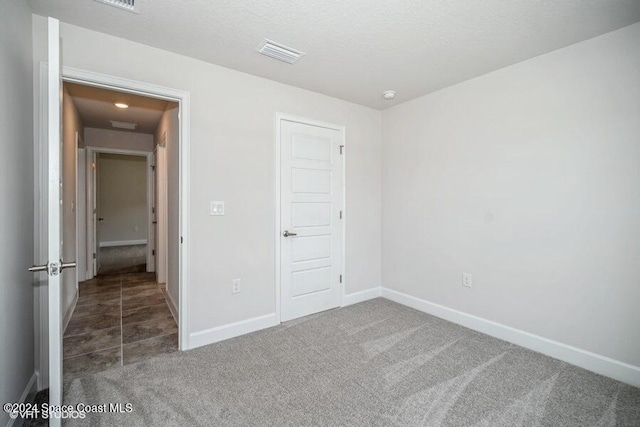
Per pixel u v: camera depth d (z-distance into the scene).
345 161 3.39
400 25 1.93
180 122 2.39
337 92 3.11
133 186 7.93
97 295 3.82
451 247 2.96
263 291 2.80
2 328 1.42
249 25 1.95
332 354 2.33
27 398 1.77
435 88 3.00
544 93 2.30
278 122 2.87
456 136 2.90
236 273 2.64
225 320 2.59
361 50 2.25
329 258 3.29
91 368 2.14
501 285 2.58
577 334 2.17
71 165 3.29
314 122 3.11
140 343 2.54
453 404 1.76
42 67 1.88
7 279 1.49
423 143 3.21
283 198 2.94
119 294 3.86
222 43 2.17
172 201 3.16
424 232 3.21
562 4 1.71
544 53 2.29
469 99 2.79
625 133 1.94
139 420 1.63
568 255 2.20
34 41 1.86
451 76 2.71
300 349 2.41
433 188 3.11
